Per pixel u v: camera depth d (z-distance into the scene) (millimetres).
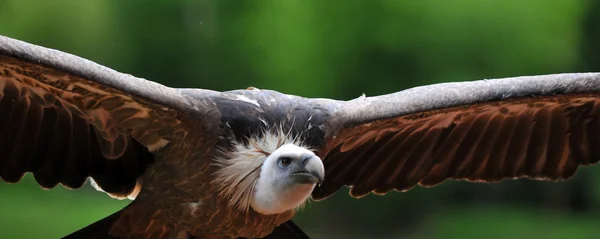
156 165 10180
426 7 35312
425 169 11523
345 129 10617
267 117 10117
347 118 10594
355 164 11328
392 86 35594
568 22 35562
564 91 10836
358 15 35906
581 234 32219
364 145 11172
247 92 10391
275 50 36562
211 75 37156
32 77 9461
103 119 10000
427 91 10961
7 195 30141
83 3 34688
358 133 10852
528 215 33938
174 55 37000
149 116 9898
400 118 10805
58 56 9352
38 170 10336
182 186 10062
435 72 35344
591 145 11531
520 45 35156
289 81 36281
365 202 33219
